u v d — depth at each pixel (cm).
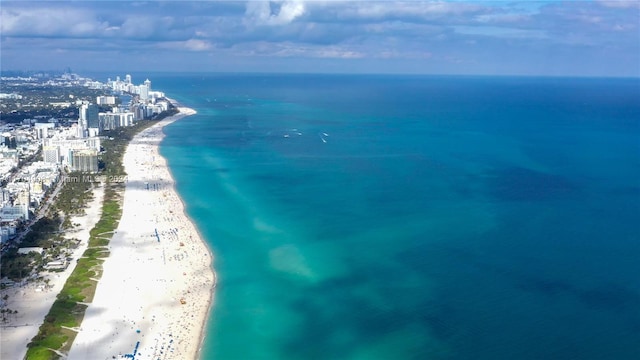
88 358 17662
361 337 19088
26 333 19000
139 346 18462
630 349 17950
